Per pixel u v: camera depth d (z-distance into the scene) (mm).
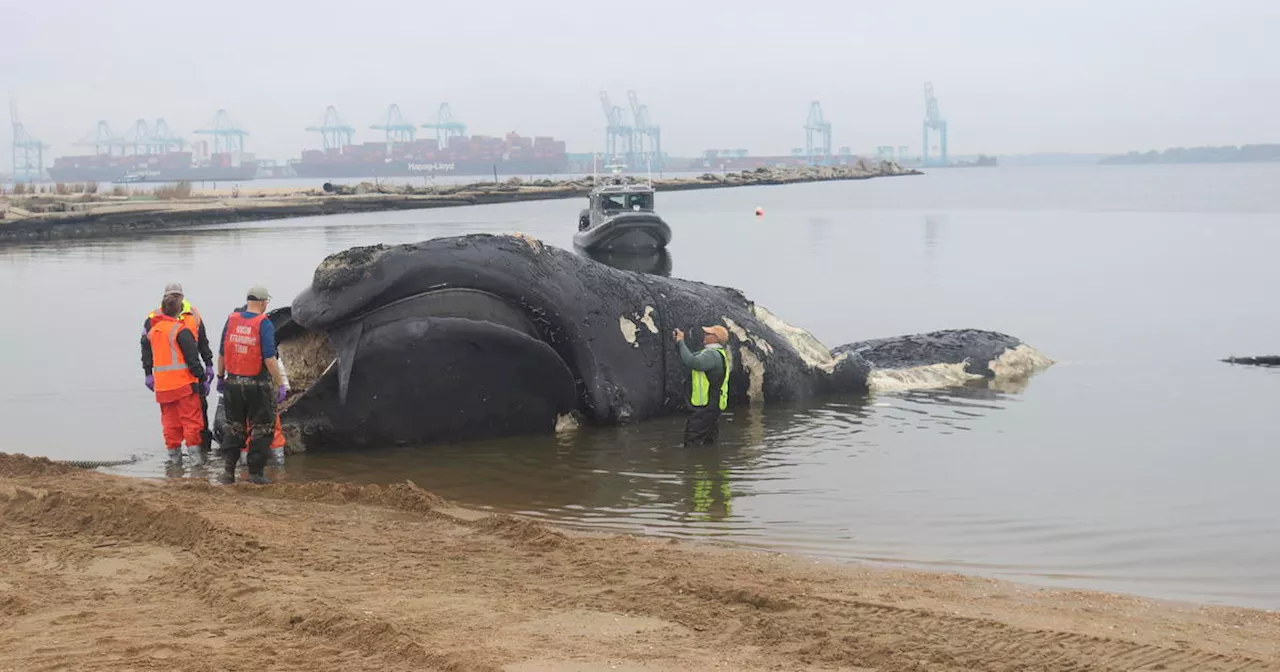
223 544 8656
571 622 7160
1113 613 7613
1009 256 40531
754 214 78688
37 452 13070
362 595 7621
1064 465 12344
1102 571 8922
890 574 8492
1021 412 15156
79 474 11320
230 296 29031
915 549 9453
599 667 6445
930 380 17188
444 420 13453
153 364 12750
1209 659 6660
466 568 8305
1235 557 9273
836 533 9906
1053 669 6512
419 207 96188
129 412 15211
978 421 14633
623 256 43312
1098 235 52094
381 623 6930
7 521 9500
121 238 55656
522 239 14125
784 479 11836
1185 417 14734
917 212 79875
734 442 13555
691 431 13336
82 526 9328
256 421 11609
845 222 67000
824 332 22484
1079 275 33375
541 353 13570
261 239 53719
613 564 8430
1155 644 6887
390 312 13055
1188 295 28250
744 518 10398
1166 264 36688
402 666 6430
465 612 7312
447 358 13141
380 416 13117
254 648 6688
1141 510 10609
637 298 14992
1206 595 8391
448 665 6398
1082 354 19875
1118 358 19422
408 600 7535
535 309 13789
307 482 11469
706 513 10562
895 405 15734
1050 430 14070
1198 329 22703
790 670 6449
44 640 6797
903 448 13180
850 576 8391
